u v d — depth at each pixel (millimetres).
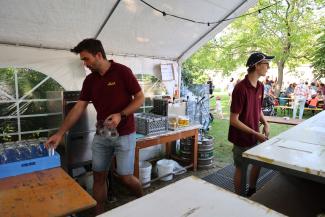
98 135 2092
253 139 2264
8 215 1011
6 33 2645
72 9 2631
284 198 1704
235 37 9844
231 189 3184
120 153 2055
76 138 2705
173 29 3598
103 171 2170
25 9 2422
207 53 9602
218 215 717
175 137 3303
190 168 3777
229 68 9812
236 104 2199
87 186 2883
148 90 4250
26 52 2871
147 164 3355
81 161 2771
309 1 8633
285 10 8695
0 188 1261
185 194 833
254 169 2441
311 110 8898
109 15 2898
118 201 2881
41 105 3129
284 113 8992
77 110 2102
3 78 2828
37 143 1789
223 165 3975
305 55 9609
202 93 6273
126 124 2031
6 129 2904
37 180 1355
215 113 9195
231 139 2365
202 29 3803
